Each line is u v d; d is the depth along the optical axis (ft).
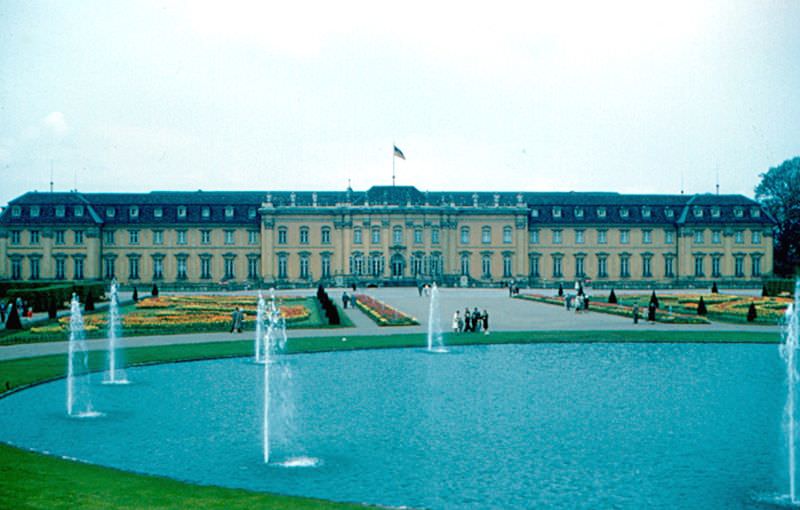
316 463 97.71
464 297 418.10
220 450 102.83
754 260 553.64
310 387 142.31
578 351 190.70
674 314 281.13
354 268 540.93
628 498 86.69
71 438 108.06
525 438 108.47
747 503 85.51
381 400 131.64
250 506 79.05
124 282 536.42
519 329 241.76
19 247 522.88
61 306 324.60
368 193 550.77
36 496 79.15
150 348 191.52
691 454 101.81
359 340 209.46
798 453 102.01
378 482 91.30
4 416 120.26
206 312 286.66
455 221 545.44
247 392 138.00
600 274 557.74
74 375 153.48
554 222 555.28
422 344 201.05
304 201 553.23
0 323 257.55
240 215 545.85
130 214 539.29
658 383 146.20
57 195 533.55
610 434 110.32
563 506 84.43
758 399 132.46
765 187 591.78
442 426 114.21
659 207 563.48
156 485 85.76
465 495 87.35
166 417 119.75
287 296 416.05
